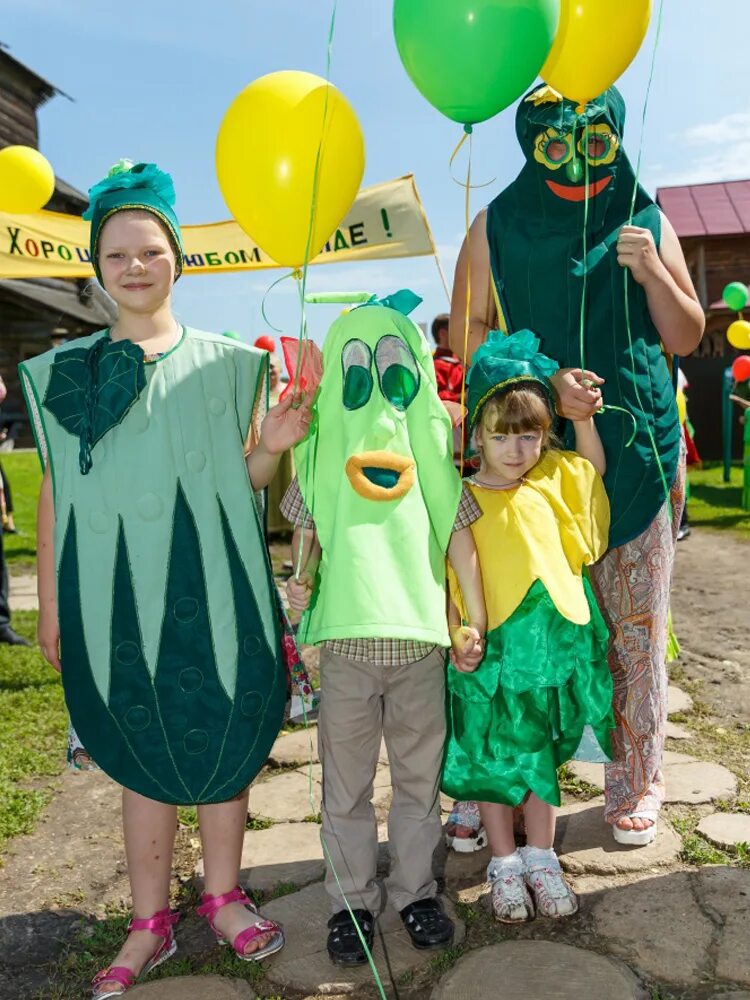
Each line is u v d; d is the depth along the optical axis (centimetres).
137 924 255
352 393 249
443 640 235
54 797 373
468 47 222
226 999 237
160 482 242
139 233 242
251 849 319
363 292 263
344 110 237
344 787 251
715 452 1683
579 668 262
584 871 284
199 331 262
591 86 256
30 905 293
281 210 239
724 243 2019
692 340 292
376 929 263
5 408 2134
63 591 244
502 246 291
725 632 573
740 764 365
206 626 242
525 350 264
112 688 240
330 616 233
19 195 442
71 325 2255
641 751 292
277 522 956
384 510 240
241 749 244
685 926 254
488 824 269
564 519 267
